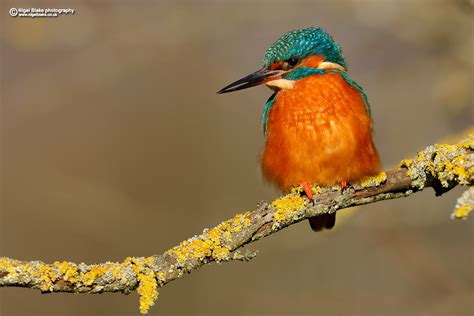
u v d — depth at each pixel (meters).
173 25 11.64
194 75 14.91
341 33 13.34
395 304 11.76
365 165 7.26
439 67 11.61
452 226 12.20
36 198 13.32
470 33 11.22
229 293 12.66
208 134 14.71
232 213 14.01
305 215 6.76
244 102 14.99
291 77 7.90
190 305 12.55
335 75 7.55
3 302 12.47
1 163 13.82
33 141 14.46
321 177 7.35
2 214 13.30
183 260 6.00
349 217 9.16
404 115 12.20
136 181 14.34
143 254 12.91
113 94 15.01
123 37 11.62
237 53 14.61
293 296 12.33
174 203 13.90
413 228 11.89
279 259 12.83
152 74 14.99
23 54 14.51
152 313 12.52
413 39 11.59
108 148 14.62
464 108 11.38
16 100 13.38
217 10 11.66
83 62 12.35
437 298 11.44
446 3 11.10
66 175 14.08
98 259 12.86
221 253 6.11
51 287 5.54
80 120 14.87
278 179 7.70
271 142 7.66
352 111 7.31
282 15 11.62
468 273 11.76
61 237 13.03
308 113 7.34
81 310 12.62
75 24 11.40
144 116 14.85
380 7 11.38
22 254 12.99
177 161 14.29
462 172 6.25
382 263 12.67
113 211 12.75
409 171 6.68
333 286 12.72
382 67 12.83
